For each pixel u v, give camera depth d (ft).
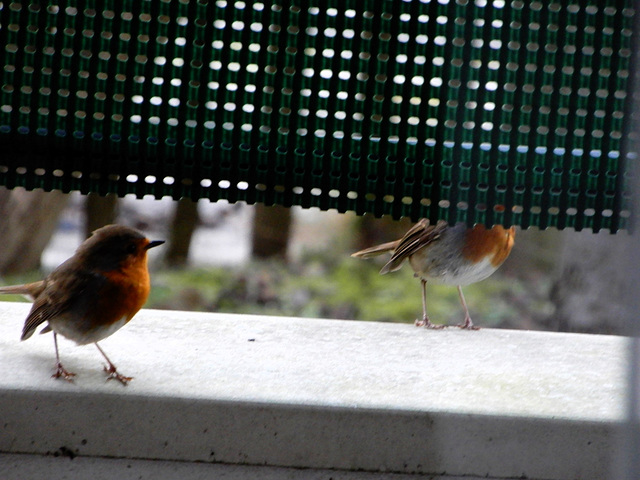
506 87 18.69
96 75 18.11
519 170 18.86
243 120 18.30
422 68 18.44
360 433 16.38
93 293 18.28
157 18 18.04
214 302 47.29
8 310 23.38
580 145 18.93
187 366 18.52
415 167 18.65
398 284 49.83
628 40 18.72
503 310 45.78
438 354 21.02
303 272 53.72
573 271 34.42
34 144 18.16
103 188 18.37
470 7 18.39
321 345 21.13
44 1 17.94
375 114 18.45
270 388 17.26
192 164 18.37
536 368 20.04
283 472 16.43
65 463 16.34
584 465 16.51
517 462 16.51
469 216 18.86
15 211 46.47
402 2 18.26
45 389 16.40
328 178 18.54
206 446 16.39
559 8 18.58
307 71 18.30
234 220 65.62
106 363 18.52
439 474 16.53
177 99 18.20
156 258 57.31
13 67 18.06
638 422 9.81
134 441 16.37
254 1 18.06
